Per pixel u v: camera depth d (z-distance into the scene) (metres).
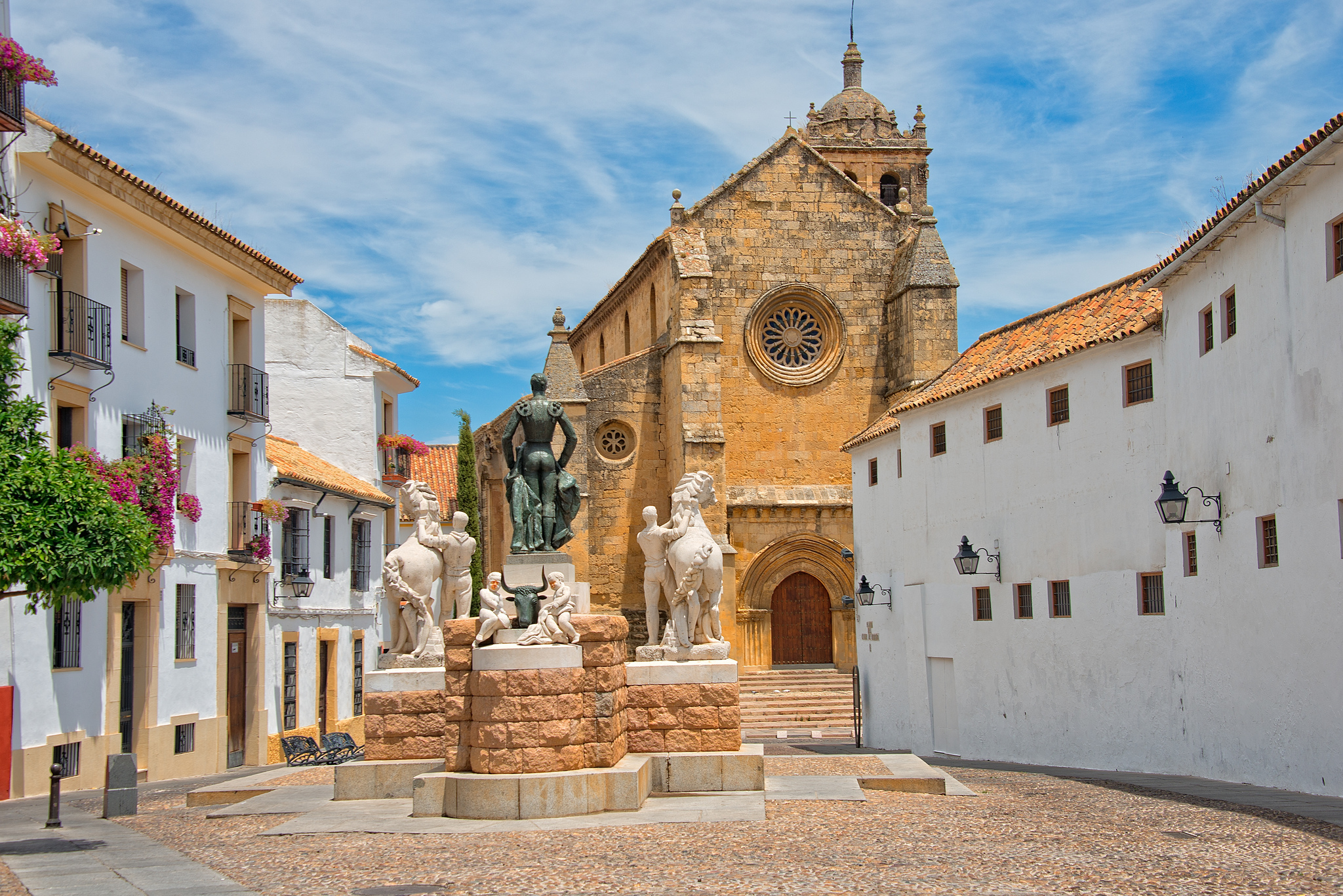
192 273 30.70
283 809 18.09
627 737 18.70
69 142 24.34
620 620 17.84
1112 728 27.66
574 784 16.39
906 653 37.47
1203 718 24.11
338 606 39.62
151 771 27.30
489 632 17.27
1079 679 28.95
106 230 26.55
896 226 51.59
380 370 44.53
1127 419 27.48
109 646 25.73
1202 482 24.25
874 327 51.22
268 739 33.69
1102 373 28.39
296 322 43.97
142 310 27.98
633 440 50.78
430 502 20.22
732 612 47.47
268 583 34.16
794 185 51.28
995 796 19.38
